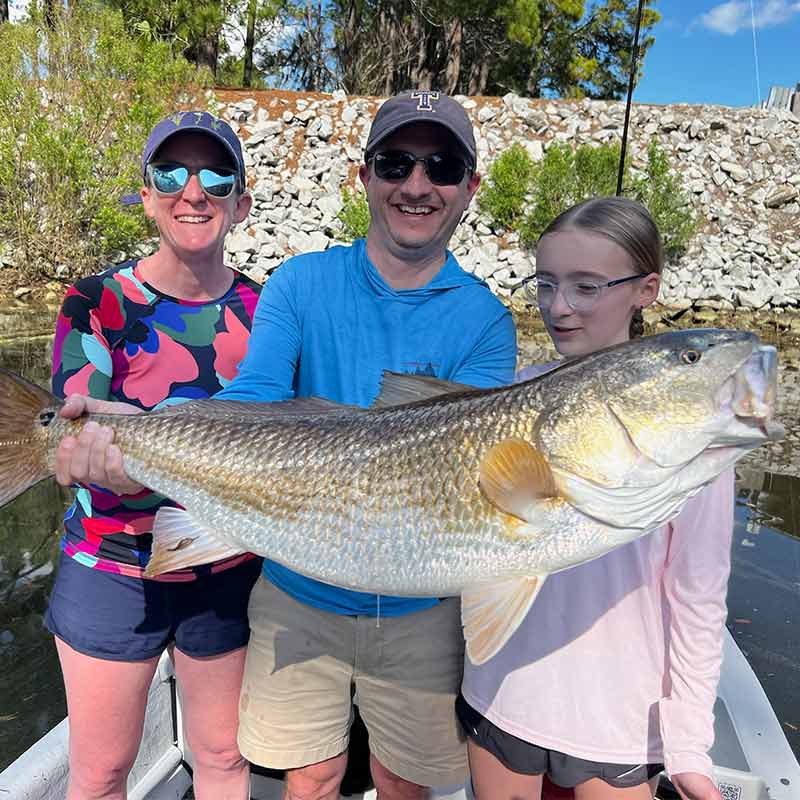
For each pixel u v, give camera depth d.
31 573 5.58
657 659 2.32
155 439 2.46
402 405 2.36
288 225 18.31
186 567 2.56
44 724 4.02
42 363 10.75
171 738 3.36
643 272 2.54
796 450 9.08
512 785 2.40
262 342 2.63
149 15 21.33
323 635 2.62
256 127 19.45
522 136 20.28
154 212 2.89
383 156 2.54
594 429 2.13
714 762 2.81
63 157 15.88
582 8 26.72
